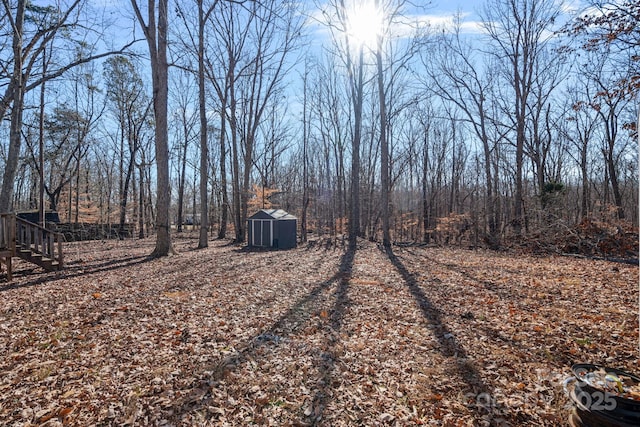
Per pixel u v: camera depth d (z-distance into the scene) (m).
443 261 11.79
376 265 10.84
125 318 5.31
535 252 14.33
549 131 21.64
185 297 6.54
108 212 26.67
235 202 19.62
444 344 4.39
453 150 26.55
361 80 18.92
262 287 7.54
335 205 31.17
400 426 2.80
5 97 10.11
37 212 20.92
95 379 3.49
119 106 25.44
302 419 2.91
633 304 5.89
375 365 3.84
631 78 11.36
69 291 6.95
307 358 4.02
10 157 9.74
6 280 8.09
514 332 4.73
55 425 2.77
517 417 2.85
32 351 4.11
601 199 26.27
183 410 3.00
